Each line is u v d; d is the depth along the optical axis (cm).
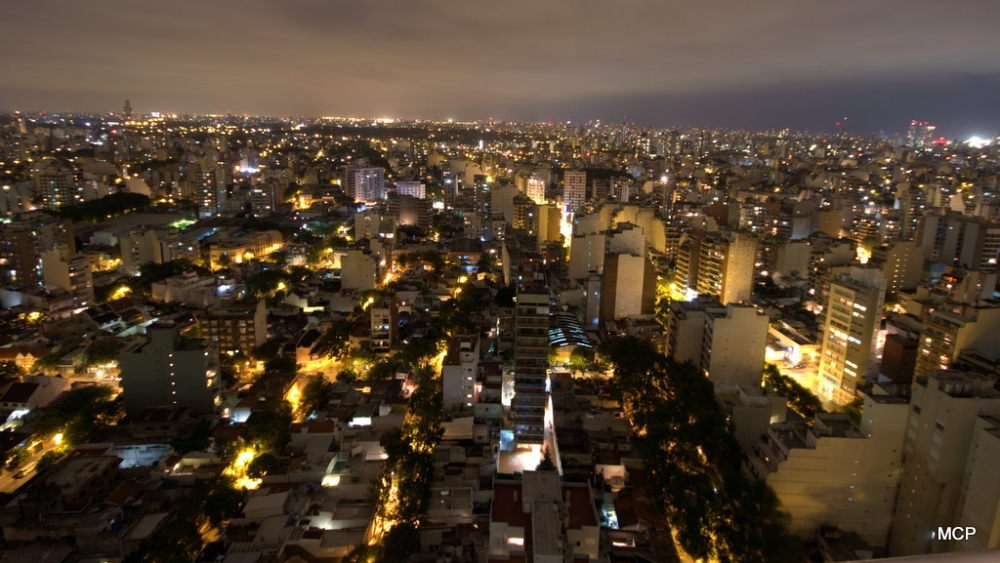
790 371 18688
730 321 15725
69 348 18575
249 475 11869
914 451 10094
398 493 10850
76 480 11244
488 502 11331
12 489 12506
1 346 18475
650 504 11000
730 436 12288
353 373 17250
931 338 15288
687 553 10100
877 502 10500
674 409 13438
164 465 12506
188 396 14900
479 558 9438
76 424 13512
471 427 13862
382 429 13650
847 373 16512
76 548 10188
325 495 11050
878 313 15875
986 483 8906
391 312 19400
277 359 17762
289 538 9838
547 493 8675
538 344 13325
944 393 9481
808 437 10656
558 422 13912
